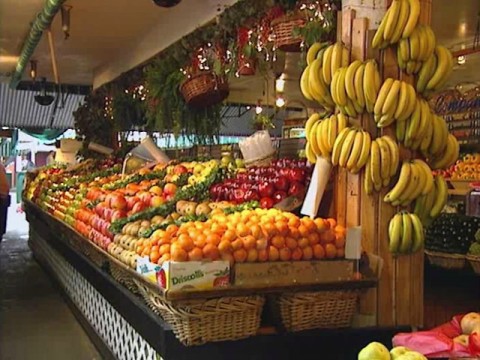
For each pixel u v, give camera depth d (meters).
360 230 2.71
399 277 2.78
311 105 6.73
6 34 7.26
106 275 3.91
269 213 2.81
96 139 9.26
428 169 2.72
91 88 11.43
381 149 2.66
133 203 3.90
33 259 8.91
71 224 5.14
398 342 2.08
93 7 6.11
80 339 4.80
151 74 5.91
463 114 6.67
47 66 9.74
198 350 2.50
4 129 14.86
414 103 2.68
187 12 5.74
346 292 2.67
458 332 2.18
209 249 2.43
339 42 2.84
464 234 4.75
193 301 2.40
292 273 2.57
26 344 4.66
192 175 4.51
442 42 6.74
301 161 3.54
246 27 4.44
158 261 2.54
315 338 2.64
